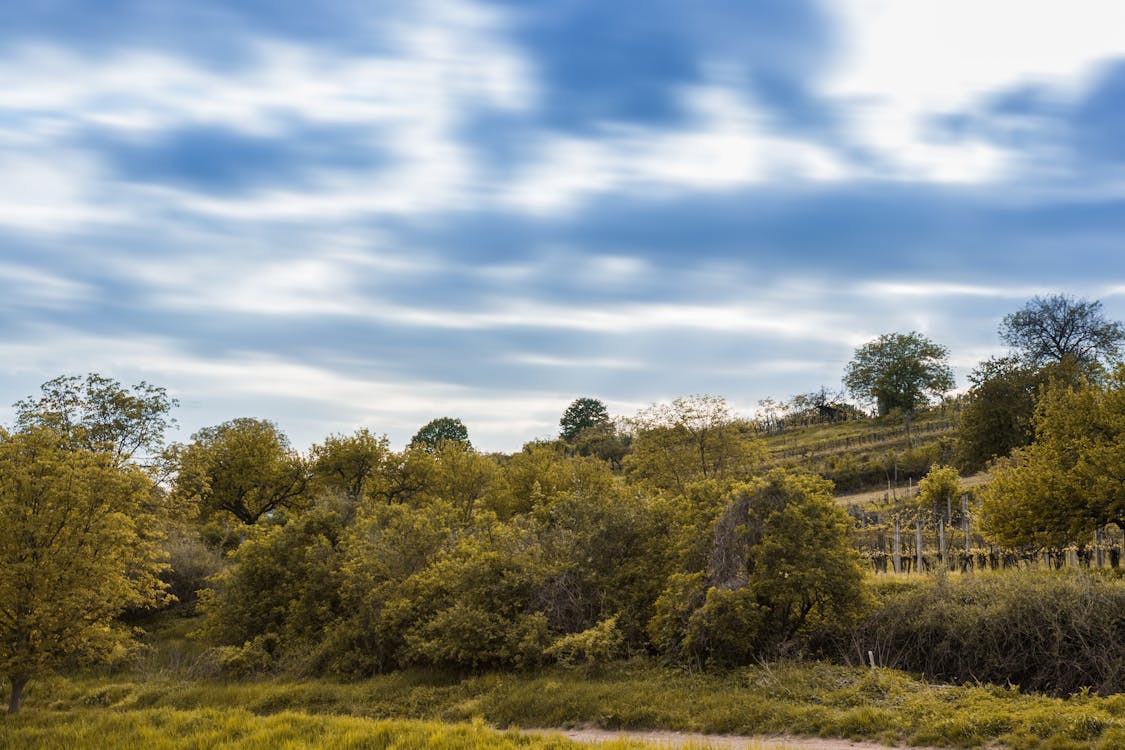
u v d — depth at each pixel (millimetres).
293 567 27719
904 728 13656
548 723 17078
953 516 32500
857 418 98375
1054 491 22328
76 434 27688
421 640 22250
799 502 19375
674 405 38250
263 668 24953
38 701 22641
